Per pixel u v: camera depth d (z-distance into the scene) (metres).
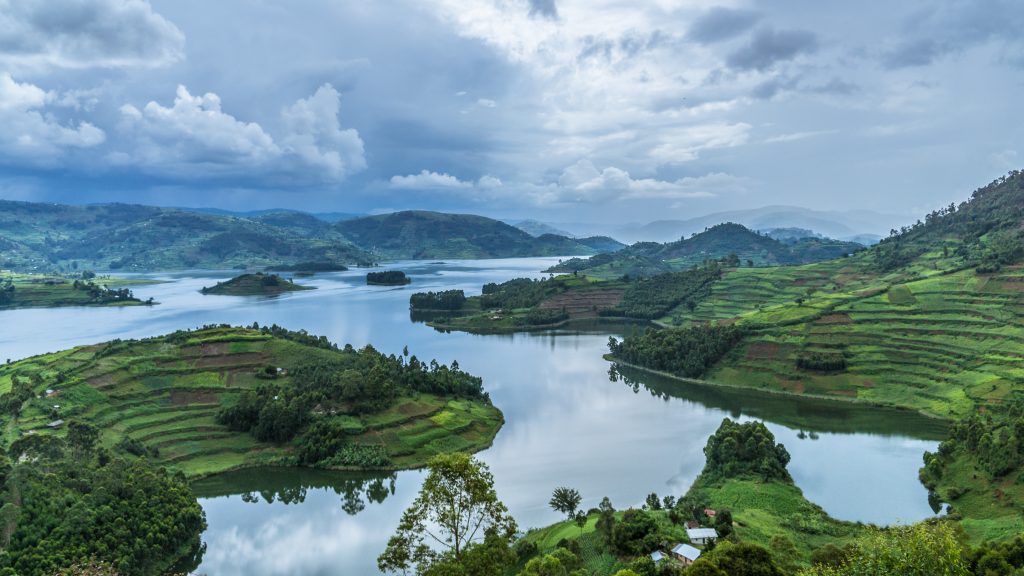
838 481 160.88
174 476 163.75
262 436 191.50
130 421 197.12
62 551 114.56
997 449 149.88
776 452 170.12
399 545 67.50
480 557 65.38
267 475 176.38
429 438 194.12
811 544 121.75
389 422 199.75
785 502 143.38
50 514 121.44
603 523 124.12
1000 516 131.38
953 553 74.56
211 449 186.62
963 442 164.25
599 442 195.50
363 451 183.88
